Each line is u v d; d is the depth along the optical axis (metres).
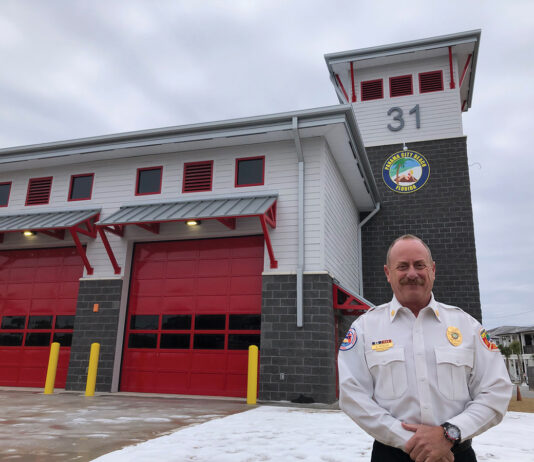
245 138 11.07
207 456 4.26
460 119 15.68
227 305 10.88
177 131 11.20
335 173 12.09
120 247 11.77
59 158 12.48
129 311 11.52
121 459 4.04
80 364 11.07
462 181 15.12
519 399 11.38
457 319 1.95
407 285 1.97
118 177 12.35
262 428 5.91
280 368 9.52
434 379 1.81
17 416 6.71
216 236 11.35
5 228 11.48
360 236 15.21
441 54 16.52
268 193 10.91
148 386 10.84
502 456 4.48
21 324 12.38
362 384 1.95
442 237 14.80
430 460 1.60
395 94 16.77
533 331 52.28
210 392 10.38
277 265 10.30
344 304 10.33
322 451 4.55
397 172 15.84
